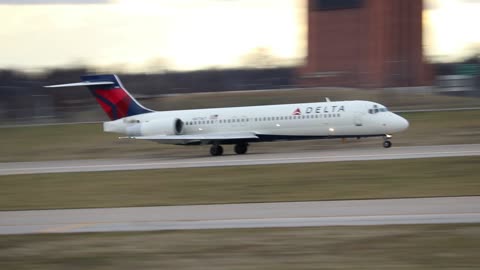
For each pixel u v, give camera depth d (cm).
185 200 12394
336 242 8125
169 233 9075
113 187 14825
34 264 7688
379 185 13150
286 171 15950
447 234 8300
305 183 13900
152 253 7950
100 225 10069
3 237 9300
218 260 7519
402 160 16975
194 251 7969
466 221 9119
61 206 12394
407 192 12106
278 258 7506
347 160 17650
